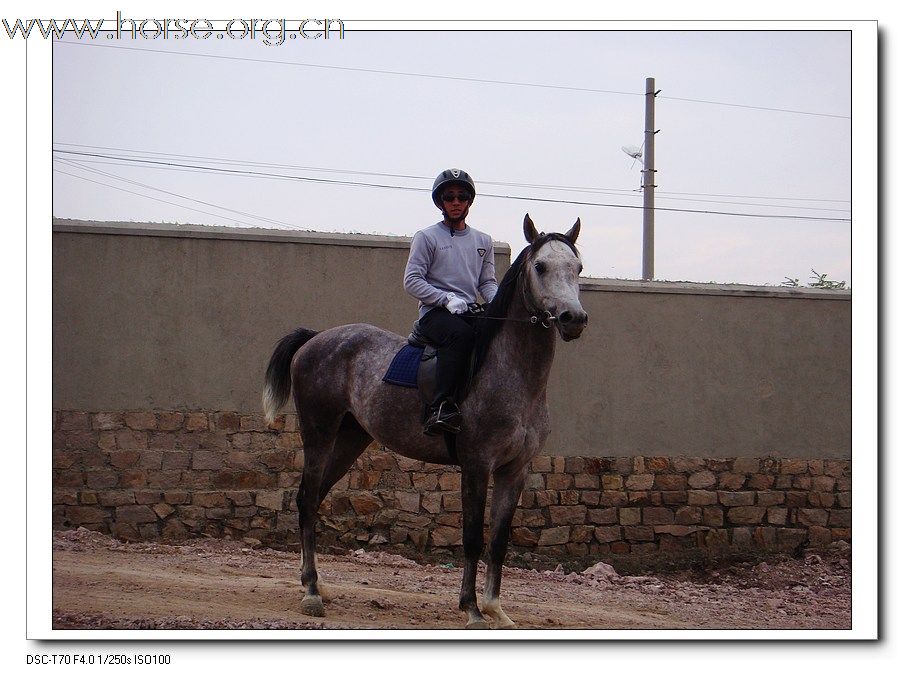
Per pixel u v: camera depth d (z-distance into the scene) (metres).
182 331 10.66
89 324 10.45
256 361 10.78
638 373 11.81
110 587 7.25
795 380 12.23
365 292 11.07
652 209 21.19
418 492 10.85
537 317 6.20
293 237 10.94
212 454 10.55
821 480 12.14
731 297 12.15
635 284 11.99
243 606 7.06
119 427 10.39
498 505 6.74
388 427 6.95
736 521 11.83
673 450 11.80
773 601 9.91
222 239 10.80
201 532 10.41
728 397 12.03
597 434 11.62
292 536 10.57
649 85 21.75
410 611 7.43
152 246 10.66
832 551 11.95
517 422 6.42
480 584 9.38
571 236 6.50
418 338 6.89
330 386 7.39
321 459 7.46
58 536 9.63
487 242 7.16
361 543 10.66
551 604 8.66
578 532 11.35
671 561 11.48
